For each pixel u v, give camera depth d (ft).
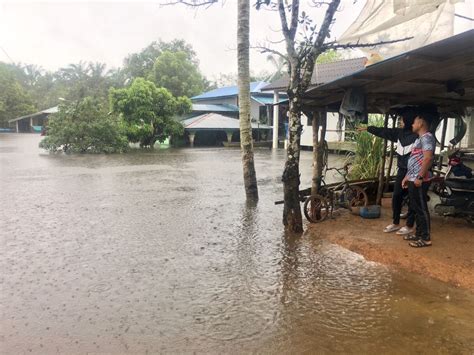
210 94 118.93
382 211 23.44
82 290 13.21
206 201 27.99
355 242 17.53
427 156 15.71
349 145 54.13
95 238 19.13
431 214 22.33
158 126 84.53
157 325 10.99
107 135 68.69
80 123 67.77
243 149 28.22
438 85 18.10
